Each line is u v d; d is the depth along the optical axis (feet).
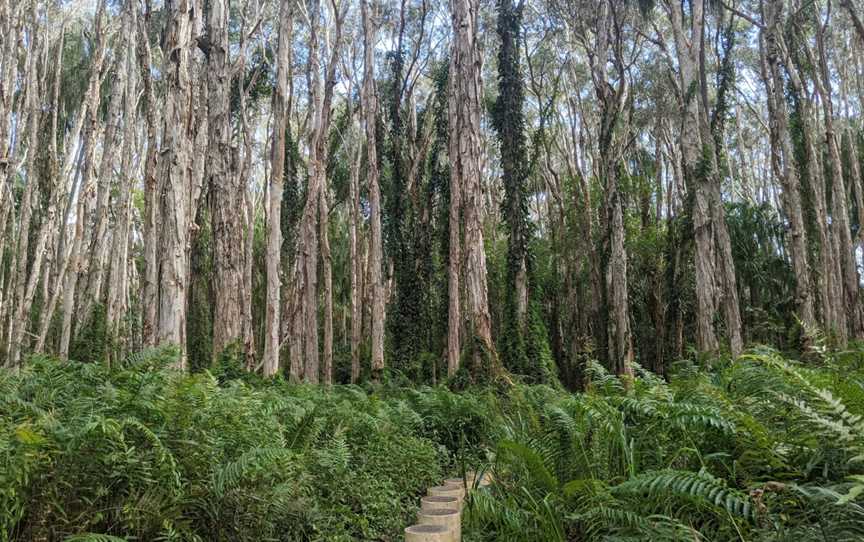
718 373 30.66
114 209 111.24
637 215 111.55
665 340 95.50
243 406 19.31
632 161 127.95
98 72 79.77
